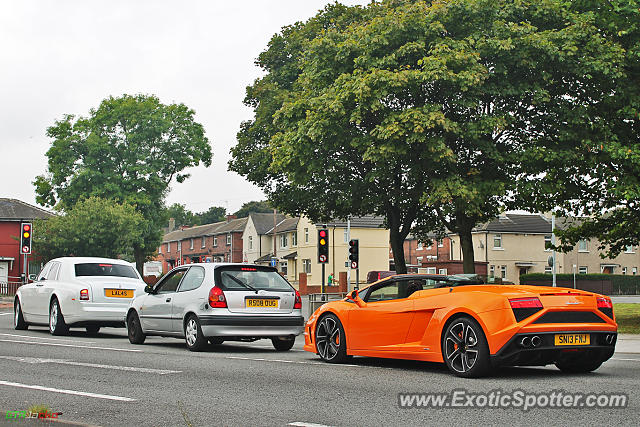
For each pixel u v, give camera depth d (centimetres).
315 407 684
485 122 2167
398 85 2141
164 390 794
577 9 2303
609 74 2127
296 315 1359
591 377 895
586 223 2539
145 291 1447
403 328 986
